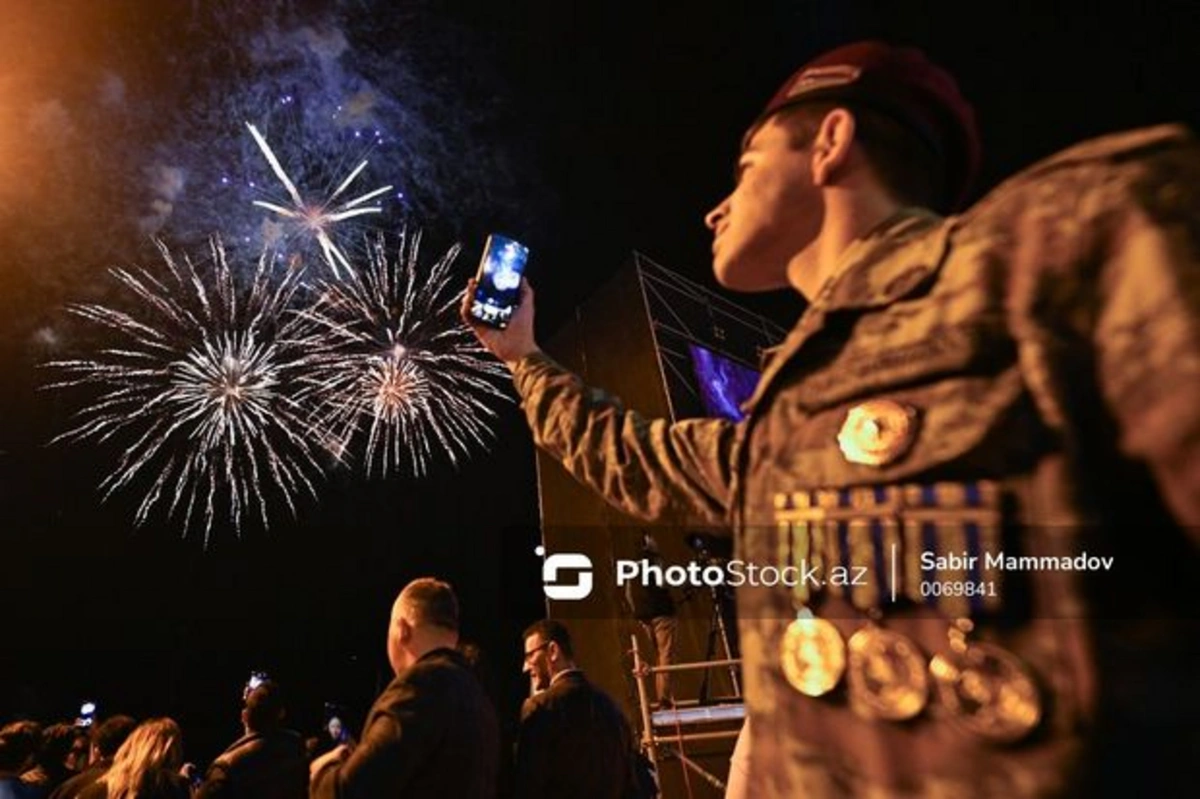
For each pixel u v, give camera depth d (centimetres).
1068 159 61
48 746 572
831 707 62
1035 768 52
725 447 101
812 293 86
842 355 70
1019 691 53
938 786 55
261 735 398
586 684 336
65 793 440
